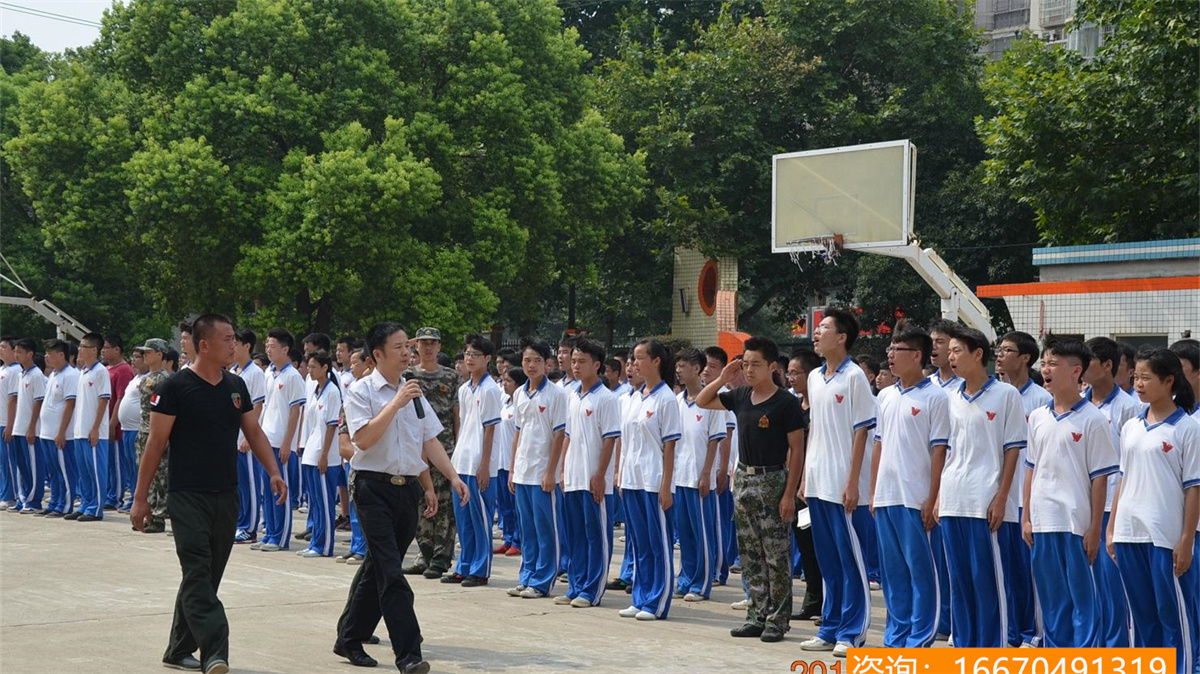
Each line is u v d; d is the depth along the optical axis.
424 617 8.33
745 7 33.06
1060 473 6.67
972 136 28.84
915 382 7.25
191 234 22.05
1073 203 19.17
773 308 33.47
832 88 28.42
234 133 22.11
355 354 10.94
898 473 7.14
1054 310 17.20
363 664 6.74
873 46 28.69
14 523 13.58
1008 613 7.38
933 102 28.19
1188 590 6.27
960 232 26.70
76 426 14.01
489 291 23.36
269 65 22.39
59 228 23.55
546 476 9.09
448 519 10.17
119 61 23.45
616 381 12.36
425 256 22.67
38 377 14.60
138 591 9.09
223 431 6.48
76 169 23.66
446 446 10.23
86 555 11.01
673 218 27.88
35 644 7.20
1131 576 6.40
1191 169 18.39
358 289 22.03
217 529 6.48
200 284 23.75
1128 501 6.42
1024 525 6.84
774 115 28.11
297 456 12.23
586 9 33.31
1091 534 6.54
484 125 23.84
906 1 28.66
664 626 8.16
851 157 16.05
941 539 7.28
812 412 7.56
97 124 23.12
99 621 7.94
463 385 10.16
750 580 7.73
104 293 29.86
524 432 9.37
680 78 28.41
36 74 28.78
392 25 23.23
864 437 7.23
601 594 8.95
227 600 8.85
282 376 12.14
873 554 10.07
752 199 28.94
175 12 22.73
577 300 34.00
